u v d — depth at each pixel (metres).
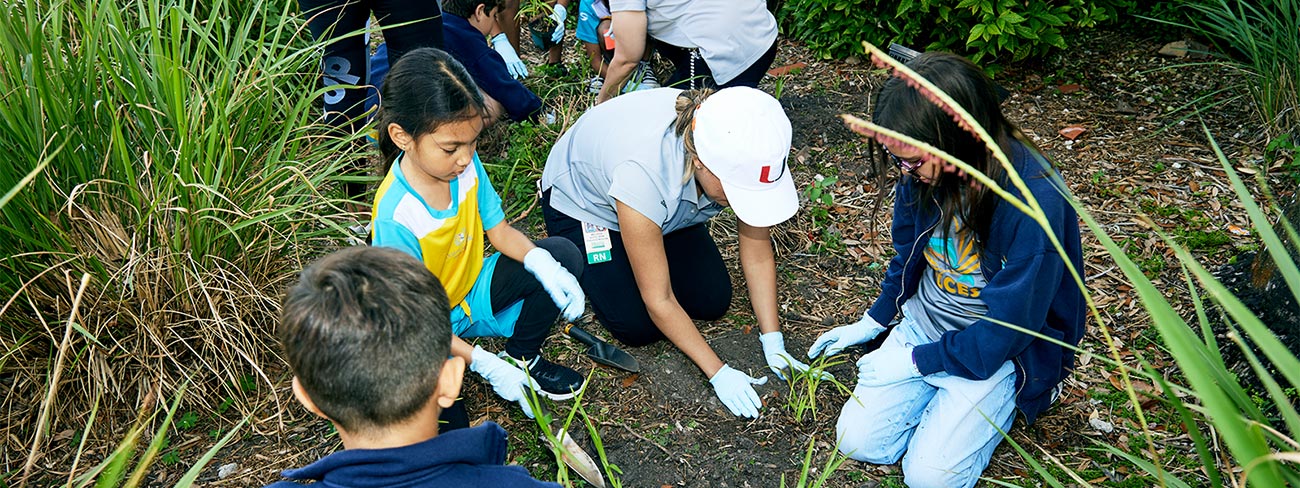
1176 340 1.07
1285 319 2.86
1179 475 2.62
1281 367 1.05
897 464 2.80
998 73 4.71
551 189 3.13
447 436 1.40
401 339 1.40
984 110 2.10
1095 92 4.57
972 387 2.62
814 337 3.26
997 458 2.77
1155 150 4.14
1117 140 4.22
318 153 3.20
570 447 2.72
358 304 1.39
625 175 2.68
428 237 2.41
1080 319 2.57
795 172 4.08
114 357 2.81
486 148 4.15
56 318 2.79
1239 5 4.29
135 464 2.71
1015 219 2.27
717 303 3.26
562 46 5.12
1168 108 4.40
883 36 4.73
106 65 2.59
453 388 1.53
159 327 2.81
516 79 4.26
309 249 3.20
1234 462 2.62
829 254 3.65
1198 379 1.05
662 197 2.68
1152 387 2.94
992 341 2.46
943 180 2.28
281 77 3.43
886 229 3.75
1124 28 5.03
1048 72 4.73
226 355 2.88
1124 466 2.69
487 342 3.28
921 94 2.09
